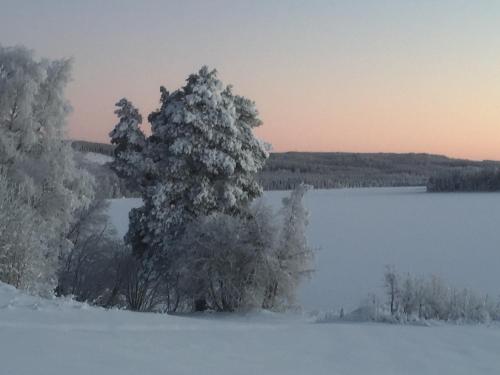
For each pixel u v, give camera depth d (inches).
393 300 776.3
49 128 1071.0
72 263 1334.9
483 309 705.0
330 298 1327.5
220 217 1092.5
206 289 1064.8
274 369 313.6
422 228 3169.3
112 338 336.8
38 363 249.1
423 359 392.8
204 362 304.2
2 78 1027.9
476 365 383.2
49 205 1051.9
